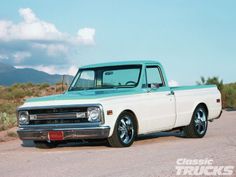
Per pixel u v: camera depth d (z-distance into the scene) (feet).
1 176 27.58
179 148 35.47
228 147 34.22
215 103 47.37
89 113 36.06
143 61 41.24
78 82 42.78
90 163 30.27
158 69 42.45
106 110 36.17
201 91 45.93
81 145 41.75
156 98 40.70
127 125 37.96
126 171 26.91
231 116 71.05
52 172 27.84
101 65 42.34
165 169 26.78
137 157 31.76
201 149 34.09
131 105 38.22
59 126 36.96
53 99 38.04
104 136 36.11
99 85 41.70
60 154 35.42
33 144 45.14
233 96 94.73
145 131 39.73
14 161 33.22
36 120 37.93
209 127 55.06
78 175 26.50
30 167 30.19
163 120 41.29
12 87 177.58
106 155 33.40
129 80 40.65
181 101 43.27
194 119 44.37
